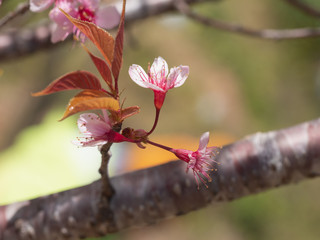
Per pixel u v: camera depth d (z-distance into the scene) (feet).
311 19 8.43
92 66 6.86
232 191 2.08
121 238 6.47
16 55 3.11
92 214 2.06
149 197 2.06
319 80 8.33
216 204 2.10
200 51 8.96
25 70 7.32
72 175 3.34
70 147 3.40
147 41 8.84
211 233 6.74
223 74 8.74
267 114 8.21
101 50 1.77
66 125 3.53
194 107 8.38
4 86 7.41
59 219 2.07
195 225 6.82
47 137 3.43
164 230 6.77
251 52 8.82
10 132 7.14
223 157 2.09
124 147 5.76
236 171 2.08
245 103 8.38
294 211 6.76
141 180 2.07
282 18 8.67
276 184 2.10
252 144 2.10
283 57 8.75
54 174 3.32
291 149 2.09
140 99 8.29
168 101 8.43
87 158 3.40
